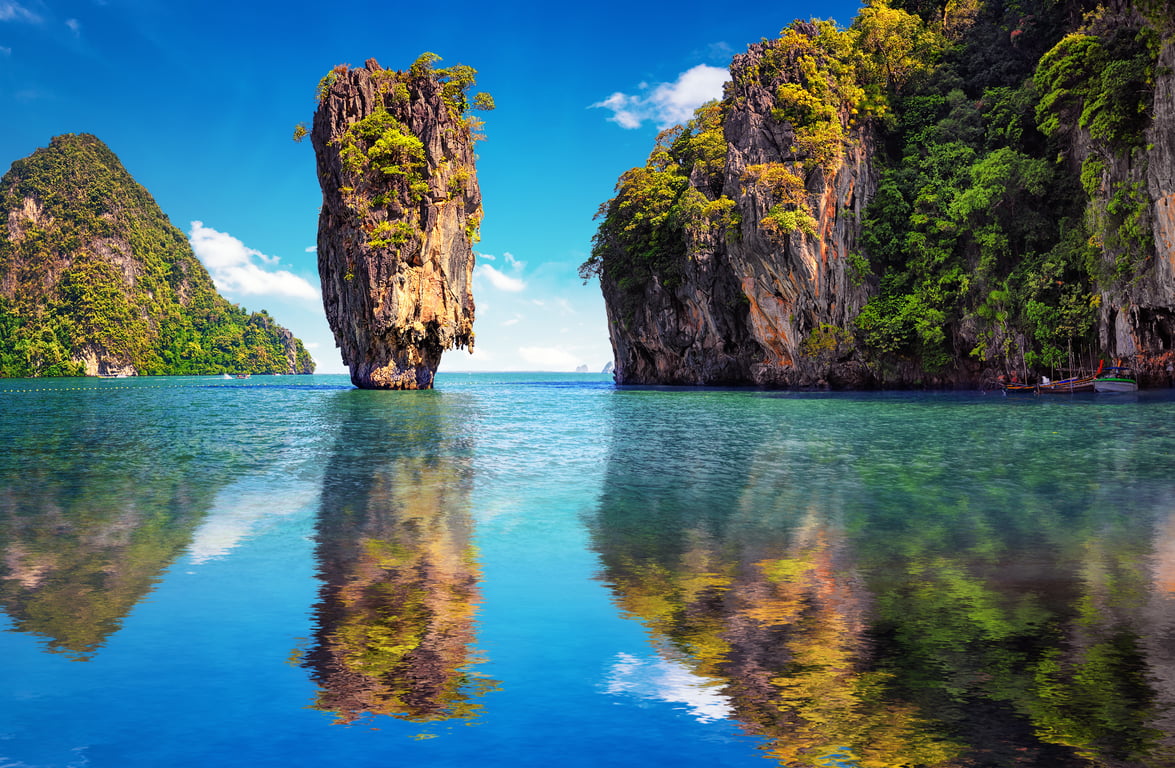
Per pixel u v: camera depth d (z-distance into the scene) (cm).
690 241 7694
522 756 507
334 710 576
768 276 6769
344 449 2491
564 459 2206
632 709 571
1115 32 5138
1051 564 1012
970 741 517
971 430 2952
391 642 720
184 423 3603
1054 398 4888
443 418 3838
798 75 6781
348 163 6606
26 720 561
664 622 775
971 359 6344
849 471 1941
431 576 963
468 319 7525
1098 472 1891
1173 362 4919
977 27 7156
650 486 1720
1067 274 5728
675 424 3347
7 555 1084
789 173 6462
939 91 7000
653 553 1088
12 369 19238
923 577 950
